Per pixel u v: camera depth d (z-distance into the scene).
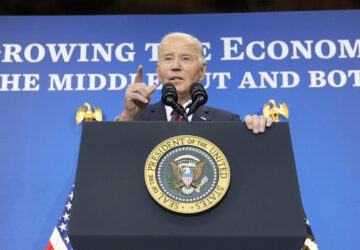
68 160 6.05
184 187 2.51
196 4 7.70
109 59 6.56
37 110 6.28
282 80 6.40
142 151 2.63
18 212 5.78
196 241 2.40
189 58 5.20
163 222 2.43
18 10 7.71
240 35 6.66
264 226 2.43
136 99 3.36
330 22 6.70
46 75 6.45
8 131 6.16
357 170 5.95
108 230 2.41
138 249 2.43
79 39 6.65
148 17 6.77
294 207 2.48
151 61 6.57
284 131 2.71
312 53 6.54
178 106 3.19
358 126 6.15
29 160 6.03
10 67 6.47
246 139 2.68
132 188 2.52
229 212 2.46
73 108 6.30
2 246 5.63
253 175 2.57
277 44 6.60
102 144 2.65
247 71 6.46
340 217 5.73
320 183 5.88
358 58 6.50
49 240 5.40
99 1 7.71
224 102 6.31
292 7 7.65
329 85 6.36
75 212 2.46
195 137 2.64
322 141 6.08
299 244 2.44
